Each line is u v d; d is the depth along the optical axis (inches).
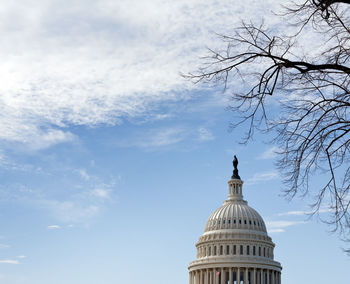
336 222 917.2
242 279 7062.0
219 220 7534.5
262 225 7598.4
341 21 880.3
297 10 874.1
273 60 887.7
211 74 908.6
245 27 890.1
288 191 936.3
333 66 865.5
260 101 912.3
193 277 7406.5
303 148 927.7
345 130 914.1
